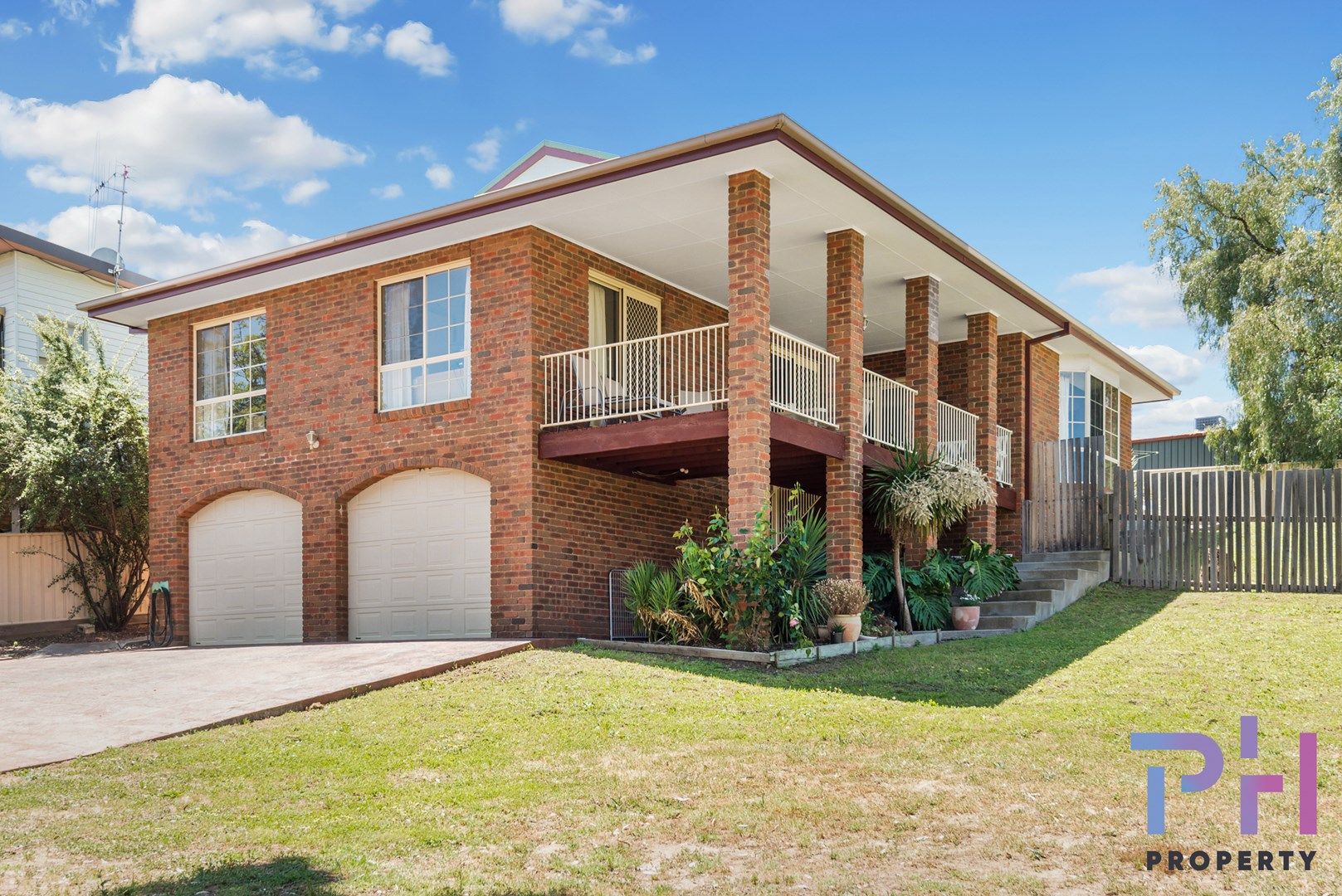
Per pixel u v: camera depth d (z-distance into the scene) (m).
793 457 15.05
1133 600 16.48
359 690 10.41
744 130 11.73
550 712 9.42
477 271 14.91
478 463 14.66
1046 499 19.12
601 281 15.82
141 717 9.59
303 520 16.55
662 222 14.38
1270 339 23.86
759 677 10.85
